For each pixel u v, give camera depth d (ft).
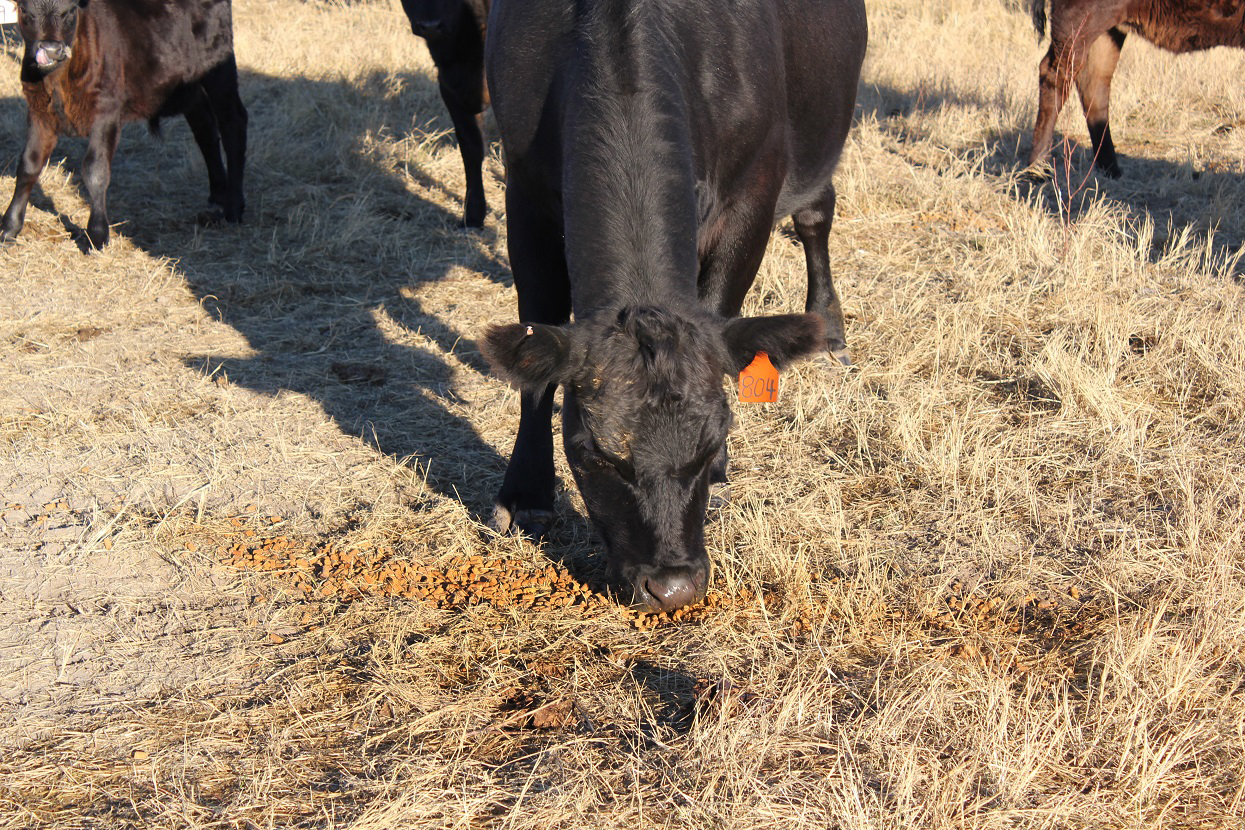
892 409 15.85
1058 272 20.54
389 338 19.01
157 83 22.99
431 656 10.87
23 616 11.37
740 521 12.92
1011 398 16.44
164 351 18.26
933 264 21.58
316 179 27.43
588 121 10.85
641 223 10.34
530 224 12.96
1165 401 16.03
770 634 11.03
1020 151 29.50
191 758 9.37
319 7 47.65
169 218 24.73
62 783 9.04
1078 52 26.32
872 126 30.37
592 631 11.32
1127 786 8.91
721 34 12.47
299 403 16.55
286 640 11.10
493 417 16.07
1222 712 9.78
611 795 8.91
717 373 9.58
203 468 14.57
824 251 17.90
